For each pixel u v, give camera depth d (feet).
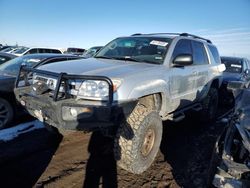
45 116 10.66
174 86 13.87
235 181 7.64
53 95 10.30
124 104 10.24
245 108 9.14
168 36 15.65
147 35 16.24
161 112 13.25
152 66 12.84
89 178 11.07
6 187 10.02
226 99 26.76
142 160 11.34
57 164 12.09
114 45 16.02
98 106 9.77
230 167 7.71
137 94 10.78
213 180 8.23
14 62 20.33
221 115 23.40
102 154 13.39
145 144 11.50
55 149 13.64
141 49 14.66
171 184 11.05
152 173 11.83
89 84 10.10
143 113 11.14
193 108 17.81
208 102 19.62
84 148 13.98
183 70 14.83
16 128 16.07
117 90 10.25
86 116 9.81
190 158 13.67
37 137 14.97
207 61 19.30
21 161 12.10
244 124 8.27
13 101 16.15
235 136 8.62
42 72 11.20
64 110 9.96
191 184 11.12
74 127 9.96
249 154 7.64
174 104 14.34
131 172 11.43
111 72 10.89
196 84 16.87
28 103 11.51
